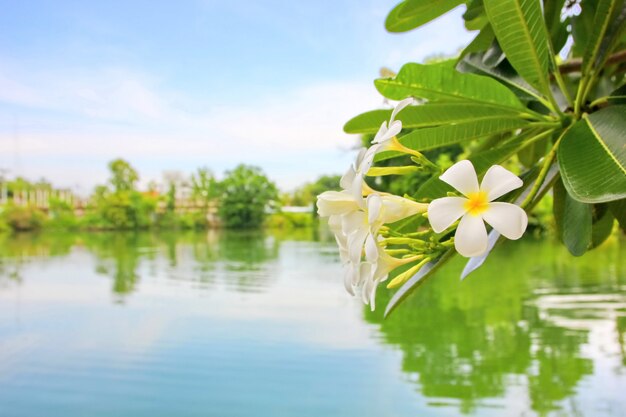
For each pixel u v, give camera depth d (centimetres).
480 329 786
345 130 107
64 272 1767
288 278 1525
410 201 66
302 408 496
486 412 466
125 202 5038
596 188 65
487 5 81
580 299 990
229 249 2702
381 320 877
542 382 539
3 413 511
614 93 94
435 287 1177
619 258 1628
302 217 5559
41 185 5234
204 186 5378
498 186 53
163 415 498
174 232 4962
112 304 1152
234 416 488
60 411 518
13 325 947
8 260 2238
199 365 664
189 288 1369
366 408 491
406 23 110
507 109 93
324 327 848
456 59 120
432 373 588
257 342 767
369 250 58
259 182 5447
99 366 673
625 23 89
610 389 506
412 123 100
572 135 75
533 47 87
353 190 61
